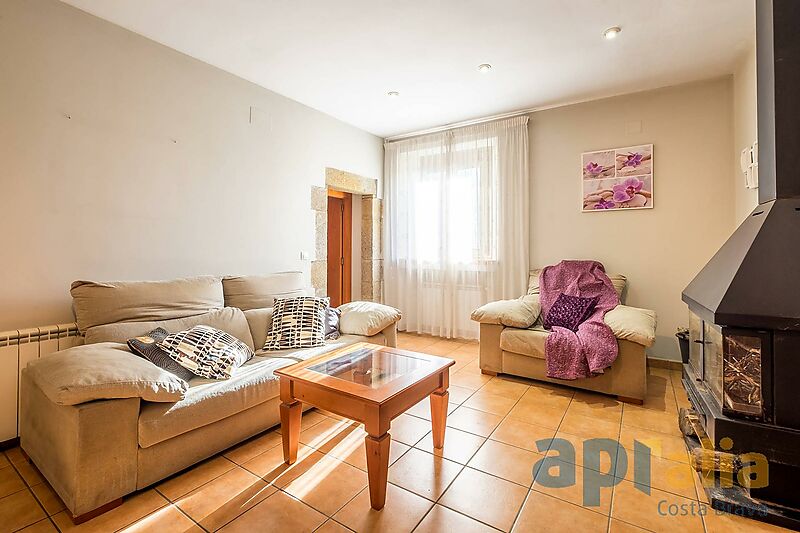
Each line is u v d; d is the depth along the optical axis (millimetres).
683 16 2609
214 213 3371
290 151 4055
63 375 1703
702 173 3598
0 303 2281
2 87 2264
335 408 1869
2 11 2260
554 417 2689
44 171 2430
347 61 3238
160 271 3014
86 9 2553
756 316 1673
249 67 3361
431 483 1932
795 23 1891
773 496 1694
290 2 2467
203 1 2463
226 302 3174
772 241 1817
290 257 4066
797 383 1661
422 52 3096
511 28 2752
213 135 3352
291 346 2938
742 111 3176
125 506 1750
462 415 2727
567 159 4215
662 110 3750
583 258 4145
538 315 3705
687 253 3668
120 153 2771
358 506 1758
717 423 1798
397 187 5352
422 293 5156
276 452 2229
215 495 1834
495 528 1618
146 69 2900
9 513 1699
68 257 2535
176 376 2041
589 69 3373
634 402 2914
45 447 1860
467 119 4684
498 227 4598
